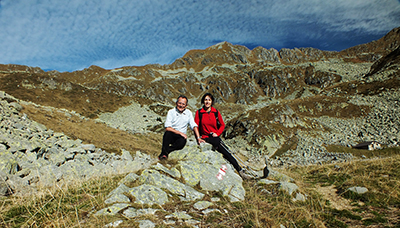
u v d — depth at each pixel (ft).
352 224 12.89
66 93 245.24
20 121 54.85
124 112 236.43
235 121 226.79
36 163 26.53
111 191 15.37
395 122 200.44
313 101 288.10
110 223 10.98
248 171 23.08
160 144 106.42
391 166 23.47
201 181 18.24
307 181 23.50
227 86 641.40
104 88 605.31
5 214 12.20
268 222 12.38
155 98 586.04
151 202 14.05
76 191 16.16
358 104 260.83
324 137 198.18
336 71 618.44
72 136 75.15
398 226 11.85
